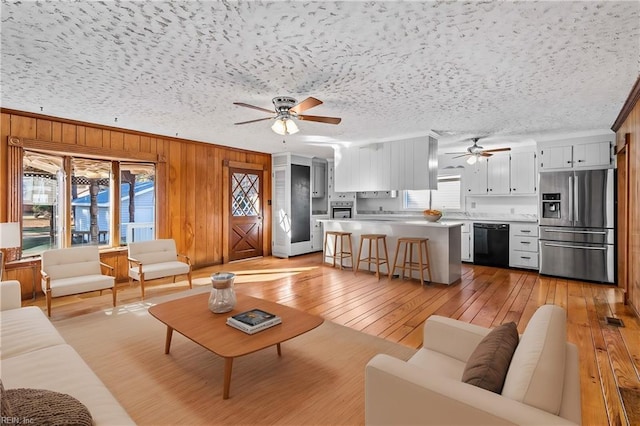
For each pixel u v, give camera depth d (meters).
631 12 1.89
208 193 6.08
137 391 2.11
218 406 1.97
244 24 2.04
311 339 2.91
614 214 4.80
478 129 4.88
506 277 5.30
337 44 2.30
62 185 4.48
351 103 3.64
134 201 5.25
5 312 2.43
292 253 7.14
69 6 1.84
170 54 2.45
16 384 1.50
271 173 7.40
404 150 5.45
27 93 3.30
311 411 1.93
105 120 4.36
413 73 2.81
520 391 1.03
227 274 2.72
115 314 3.52
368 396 1.29
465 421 1.02
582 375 2.32
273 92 3.27
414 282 4.92
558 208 5.28
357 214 8.39
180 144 5.62
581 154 5.14
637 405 1.97
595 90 3.21
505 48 2.36
